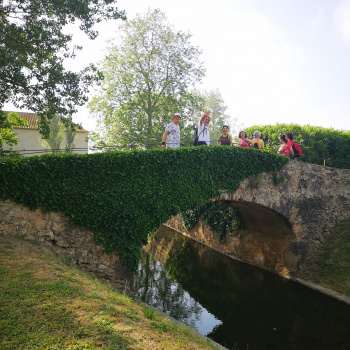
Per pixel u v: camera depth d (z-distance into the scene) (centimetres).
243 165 1141
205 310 1072
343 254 1306
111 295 608
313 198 1391
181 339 506
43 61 1238
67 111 1323
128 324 485
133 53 2295
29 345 377
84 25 1304
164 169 935
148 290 1256
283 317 1021
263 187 1218
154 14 2320
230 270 1538
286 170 1294
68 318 449
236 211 1703
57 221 784
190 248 1989
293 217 1320
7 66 1171
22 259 641
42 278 573
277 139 1664
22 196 734
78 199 802
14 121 1703
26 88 1227
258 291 1257
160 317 605
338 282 1200
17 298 484
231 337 882
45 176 763
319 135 1648
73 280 607
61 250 780
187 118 2417
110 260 845
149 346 431
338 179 1493
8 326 411
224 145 1137
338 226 1450
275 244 1473
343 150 1675
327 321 984
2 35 1138
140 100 2289
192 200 998
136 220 880
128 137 2231
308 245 1373
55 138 2103
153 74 2333
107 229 845
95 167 823
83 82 1330
